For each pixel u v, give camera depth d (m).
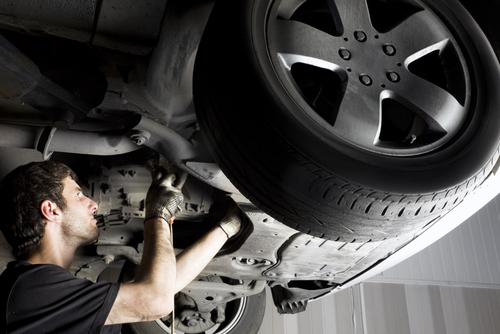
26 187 1.17
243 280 2.47
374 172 1.13
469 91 1.35
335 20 1.29
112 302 1.04
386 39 1.32
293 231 1.80
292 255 1.97
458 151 1.24
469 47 1.41
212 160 1.56
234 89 1.14
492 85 1.37
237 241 1.91
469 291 10.39
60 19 1.19
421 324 9.70
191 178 1.79
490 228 10.57
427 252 10.17
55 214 1.20
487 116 1.31
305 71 1.39
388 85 1.25
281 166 1.13
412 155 1.22
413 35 1.35
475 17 1.70
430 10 1.43
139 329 2.70
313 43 1.23
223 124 1.18
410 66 1.46
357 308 9.60
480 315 10.15
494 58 1.43
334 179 1.12
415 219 1.23
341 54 1.24
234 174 1.25
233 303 3.01
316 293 2.72
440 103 1.28
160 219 1.44
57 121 1.29
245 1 1.24
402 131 1.43
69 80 1.28
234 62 1.15
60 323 0.98
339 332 9.21
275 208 1.24
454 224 2.08
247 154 1.16
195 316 2.71
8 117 1.46
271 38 1.22
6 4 1.16
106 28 1.21
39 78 1.21
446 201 1.23
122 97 1.42
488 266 10.19
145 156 1.71
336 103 1.21
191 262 1.59
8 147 1.56
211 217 1.92
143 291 1.10
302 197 1.16
